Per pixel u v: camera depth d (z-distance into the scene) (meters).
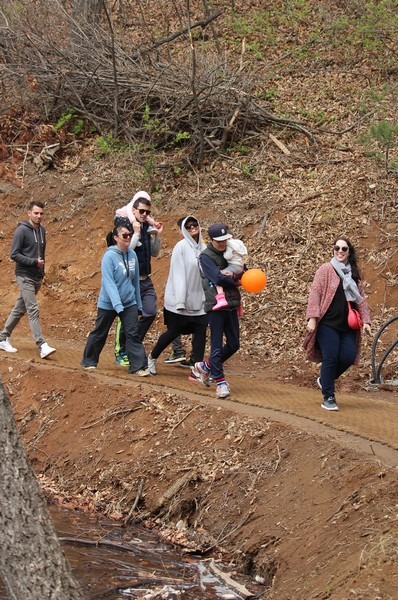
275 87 19.53
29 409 11.94
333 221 15.43
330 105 18.72
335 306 10.13
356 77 19.69
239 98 18.09
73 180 17.94
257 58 20.67
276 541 8.34
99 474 10.55
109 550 8.96
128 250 11.91
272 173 17.00
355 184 16.09
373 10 21.06
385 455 8.66
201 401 10.82
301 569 7.68
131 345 12.14
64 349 14.06
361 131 17.62
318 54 20.73
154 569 8.46
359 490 8.10
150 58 19.34
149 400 11.05
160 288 15.20
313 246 15.07
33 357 13.29
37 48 19.03
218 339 10.93
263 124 18.25
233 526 8.95
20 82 19.20
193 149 17.86
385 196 15.66
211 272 10.73
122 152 18.22
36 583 5.26
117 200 17.20
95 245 16.62
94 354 12.45
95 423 11.17
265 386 11.91
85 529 9.52
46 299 15.95
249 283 10.47
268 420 9.92
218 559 8.66
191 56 18.31
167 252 15.86
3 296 16.48
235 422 10.08
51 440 11.40
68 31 19.19
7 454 5.34
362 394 11.73
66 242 16.88
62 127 18.94
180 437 10.34
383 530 7.32
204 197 16.77
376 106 18.36
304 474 8.86
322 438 9.19
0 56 19.44
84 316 15.47
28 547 5.28
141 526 9.64
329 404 10.40
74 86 18.88
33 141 18.84
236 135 18.08
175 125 18.20
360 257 14.63
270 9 22.89
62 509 10.13
